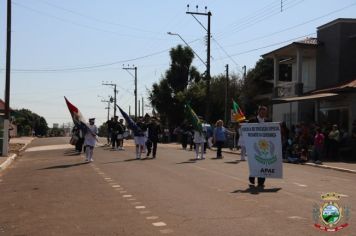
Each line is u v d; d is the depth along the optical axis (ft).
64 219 30.63
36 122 453.58
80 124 72.84
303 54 122.21
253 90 189.47
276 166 43.55
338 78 108.68
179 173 55.11
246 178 50.24
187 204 34.86
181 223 28.63
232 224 28.12
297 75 116.16
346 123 94.73
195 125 77.92
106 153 93.15
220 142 80.33
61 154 95.40
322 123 94.32
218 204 34.73
